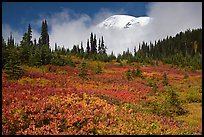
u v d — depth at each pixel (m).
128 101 26.31
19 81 32.97
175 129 17.30
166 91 36.81
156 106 24.33
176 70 84.38
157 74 67.75
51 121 16.88
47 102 20.14
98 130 16.00
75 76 46.75
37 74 39.09
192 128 18.20
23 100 20.89
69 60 67.75
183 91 39.81
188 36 176.38
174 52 165.75
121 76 53.12
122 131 16.11
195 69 88.38
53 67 54.53
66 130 16.08
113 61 100.38
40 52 59.84
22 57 55.44
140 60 102.00
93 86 36.06
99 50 137.00
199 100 31.83
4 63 38.97
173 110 24.27
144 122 18.08
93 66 71.19
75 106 20.17
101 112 19.25
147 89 38.44
